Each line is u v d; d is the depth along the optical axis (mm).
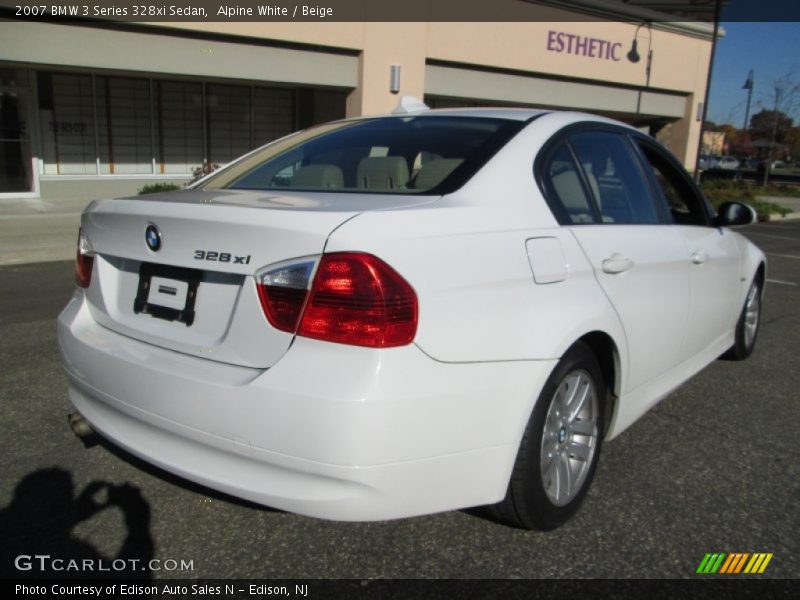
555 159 2924
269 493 2162
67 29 10906
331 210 2242
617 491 3037
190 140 15328
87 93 14023
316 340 2078
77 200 13883
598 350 2924
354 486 2084
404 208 2311
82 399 2809
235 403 2150
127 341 2574
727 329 4387
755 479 3176
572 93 18859
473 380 2225
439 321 2152
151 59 11672
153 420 2375
